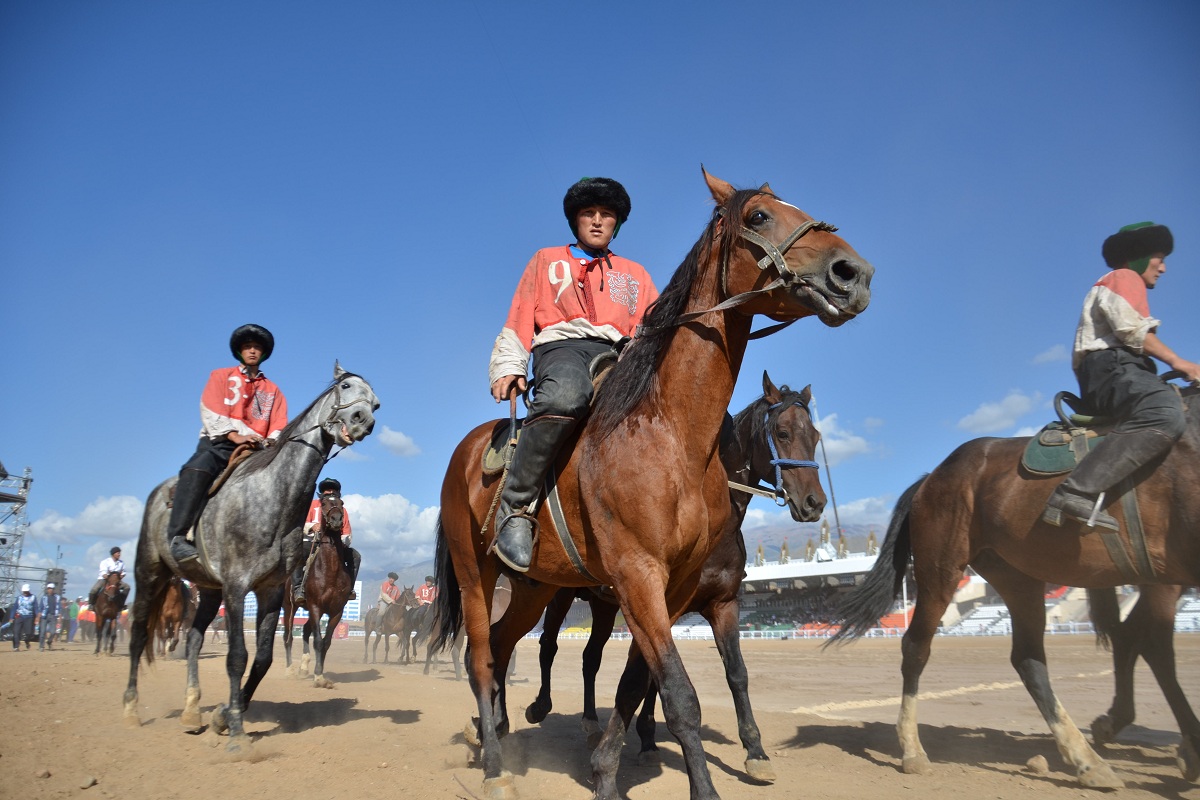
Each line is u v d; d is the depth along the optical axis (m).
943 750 6.42
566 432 4.26
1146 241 5.54
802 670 16.55
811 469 6.30
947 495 6.06
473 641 5.14
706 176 4.27
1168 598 5.58
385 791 4.68
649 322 4.22
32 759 5.15
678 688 3.60
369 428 6.81
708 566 5.72
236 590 6.31
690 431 4.02
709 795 3.47
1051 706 5.43
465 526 5.18
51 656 16.62
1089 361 5.43
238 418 7.17
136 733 6.36
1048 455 5.48
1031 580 5.85
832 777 5.39
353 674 13.36
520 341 4.77
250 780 4.87
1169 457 5.02
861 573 34.91
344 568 11.54
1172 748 6.49
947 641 25.78
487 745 4.79
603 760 4.10
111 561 18.67
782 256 3.77
